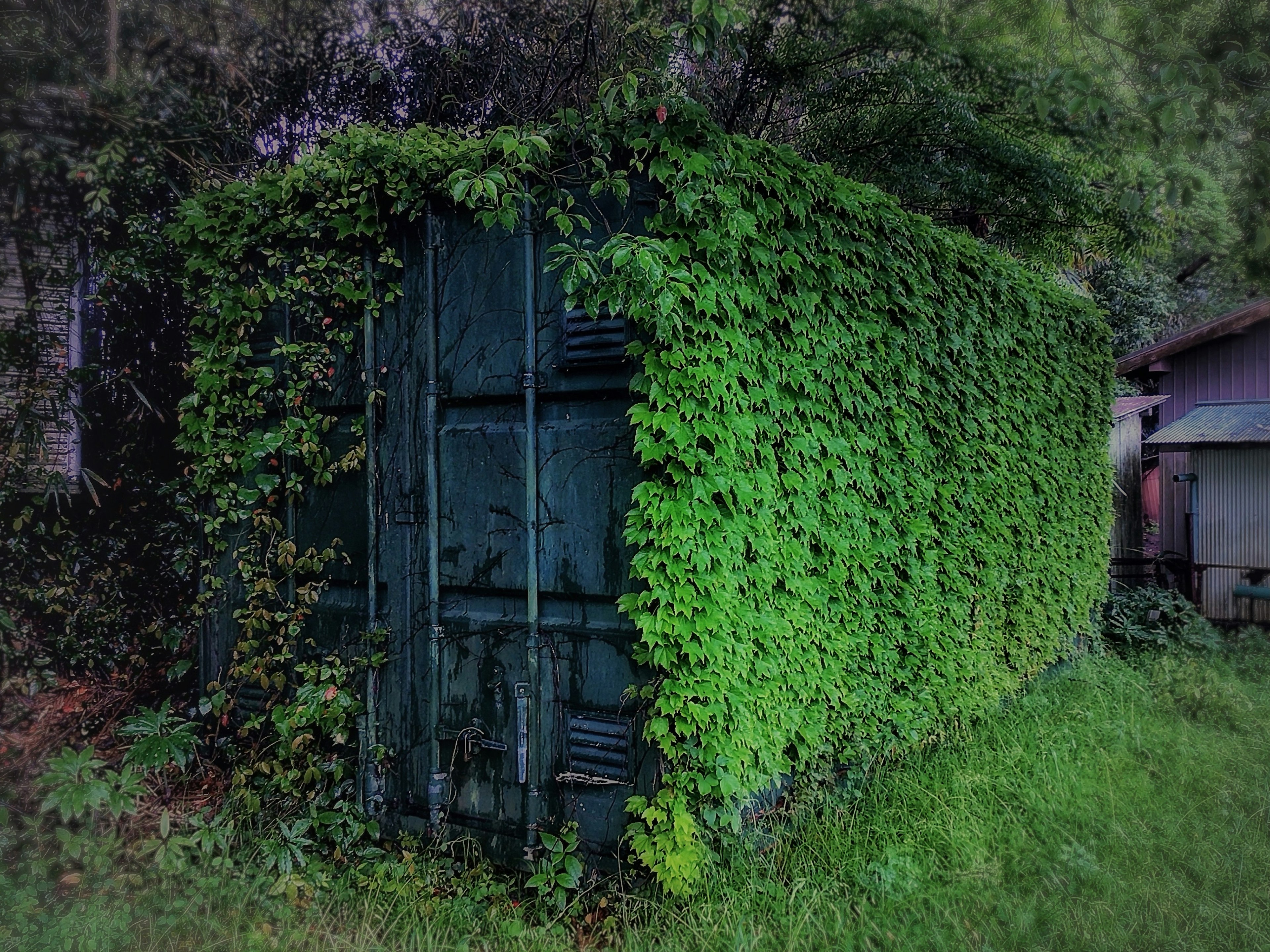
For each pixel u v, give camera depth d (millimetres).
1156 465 9977
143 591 4594
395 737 3416
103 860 2898
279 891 2918
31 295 4266
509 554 3146
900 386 4105
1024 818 3480
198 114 4742
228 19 5020
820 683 3461
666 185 2871
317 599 3633
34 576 4289
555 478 3059
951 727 4441
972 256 4875
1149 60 4023
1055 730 4613
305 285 3549
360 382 3564
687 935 2604
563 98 4984
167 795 3449
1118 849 3266
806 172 3406
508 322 3170
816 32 5078
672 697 2762
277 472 3779
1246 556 8070
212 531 3816
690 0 4176
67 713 4039
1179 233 5902
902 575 4137
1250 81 3895
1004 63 5160
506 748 3119
